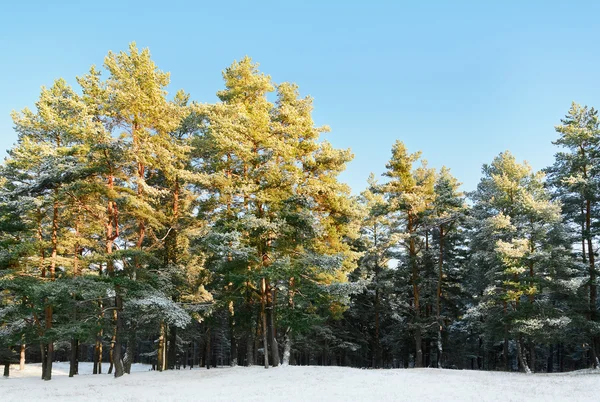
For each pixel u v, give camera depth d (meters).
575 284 28.36
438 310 36.78
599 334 28.97
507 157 34.84
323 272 27.64
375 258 37.34
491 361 49.47
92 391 19.20
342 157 28.77
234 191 25.09
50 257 25.41
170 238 29.27
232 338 31.47
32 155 25.77
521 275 32.06
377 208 36.47
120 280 22.72
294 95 31.27
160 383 21.69
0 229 26.12
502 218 31.00
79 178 24.02
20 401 16.38
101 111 23.62
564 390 17.80
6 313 26.23
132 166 25.17
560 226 31.75
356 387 18.91
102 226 27.23
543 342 29.22
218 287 33.59
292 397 16.08
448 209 36.34
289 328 26.92
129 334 27.28
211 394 17.47
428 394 16.61
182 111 26.42
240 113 25.83
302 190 27.20
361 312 42.69
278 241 26.59
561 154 33.38
